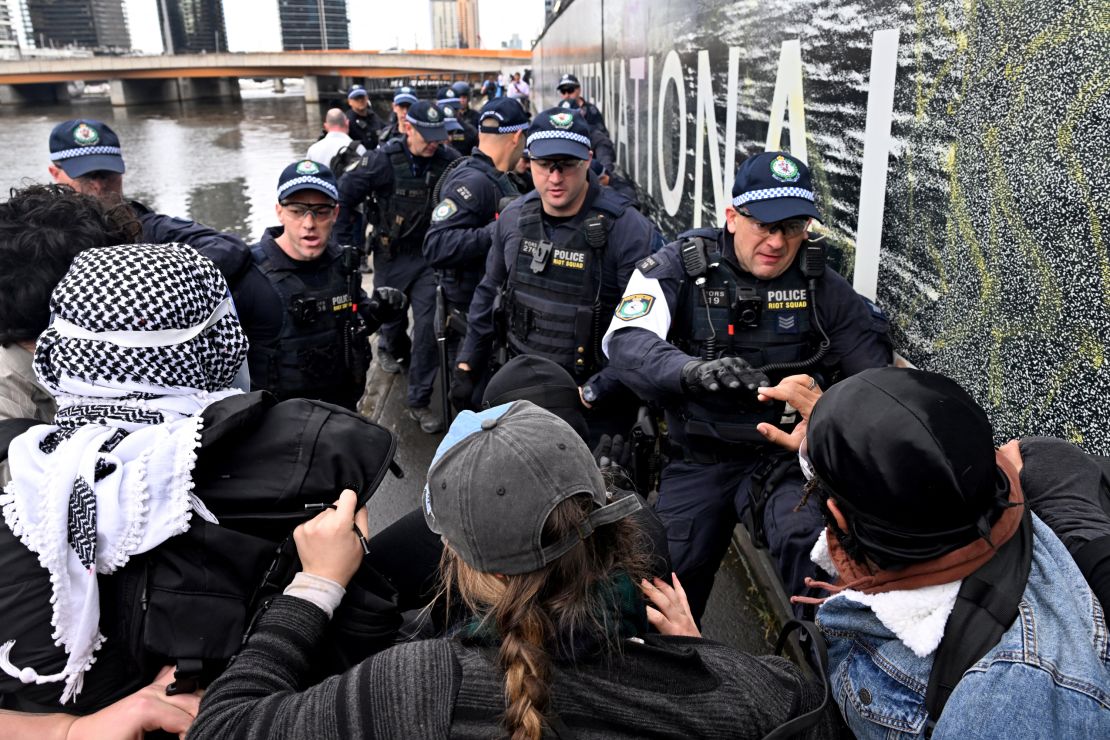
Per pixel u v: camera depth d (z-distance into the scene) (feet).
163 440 3.90
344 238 16.96
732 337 7.44
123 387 4.09
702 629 9.70
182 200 54.54
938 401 3.32
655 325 7.49
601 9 27.78
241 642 3.87
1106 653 3.09
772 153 7.13
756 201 6.94
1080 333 4.73
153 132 120.57
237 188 59.98
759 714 3.26
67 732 3.76
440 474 3.28
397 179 16.03
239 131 122.62
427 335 16.05
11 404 4.99
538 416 3.39
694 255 7.50
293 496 4.05
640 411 7.73
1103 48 4.42
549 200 9.72
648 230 9.77
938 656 3.32
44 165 85.10
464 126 25.80
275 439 4.17
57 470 3.71
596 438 9.76
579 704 3.06
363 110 36.35
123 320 4.01
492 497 3.06
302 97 279.28
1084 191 4.63
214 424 4.04
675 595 4.46
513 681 2.91
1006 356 5.49
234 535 3.93
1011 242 5.35
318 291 9.53
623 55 23.04
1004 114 5.36
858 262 7.73
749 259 7.27
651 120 18.60
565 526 3.07
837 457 3.42
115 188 10.35
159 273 4.13
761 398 6.60
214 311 4.44
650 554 4.24
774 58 9.80
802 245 7.32
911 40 6.53
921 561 3.36
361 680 3.11
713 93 12.79
